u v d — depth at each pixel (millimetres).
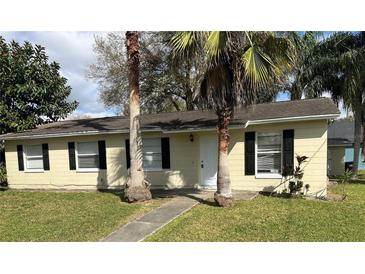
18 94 15797
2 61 15266
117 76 21547
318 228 6477
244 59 7031
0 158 16234
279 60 7738
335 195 10000
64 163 13625
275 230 6383
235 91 7477
